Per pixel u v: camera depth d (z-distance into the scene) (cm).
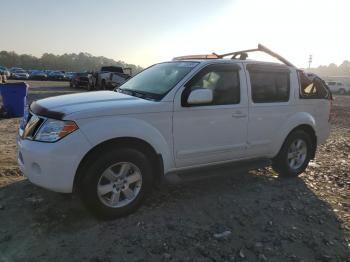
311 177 614
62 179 372
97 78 2873
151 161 440
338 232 415
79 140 374
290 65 595
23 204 436
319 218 447
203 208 456
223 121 486
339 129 1226
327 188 564
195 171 474
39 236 366
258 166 529
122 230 387
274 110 547
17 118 1150
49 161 370
